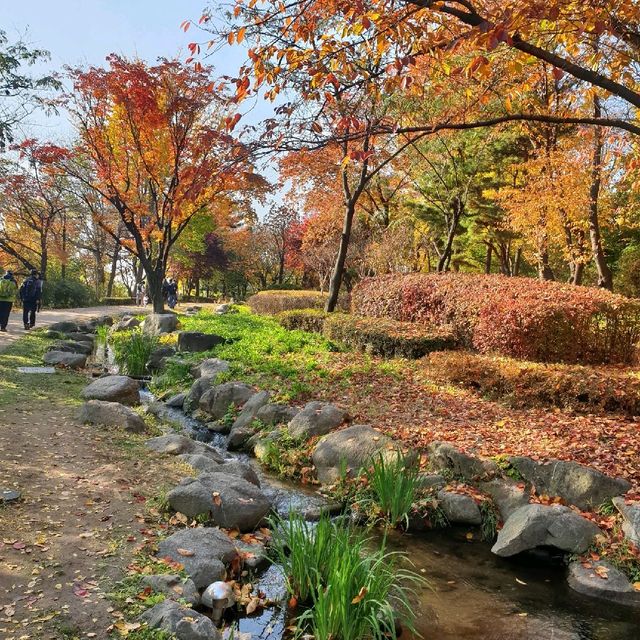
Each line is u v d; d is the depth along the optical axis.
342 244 17.91
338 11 5.24
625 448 6.53
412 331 12.83
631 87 7.09
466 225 24.27
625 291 24.30
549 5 4.51
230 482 5.56
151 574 3.96
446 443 6.59
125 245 21.83
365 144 12.75
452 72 5.38
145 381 12.82
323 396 9.27
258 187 18.92
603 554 4.94
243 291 58.47
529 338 10.45
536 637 3.96
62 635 3.23
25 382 9.70
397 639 3.84
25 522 4.50
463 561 5.12
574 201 17.47
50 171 20.42
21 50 18.25
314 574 4.14
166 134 19.55
